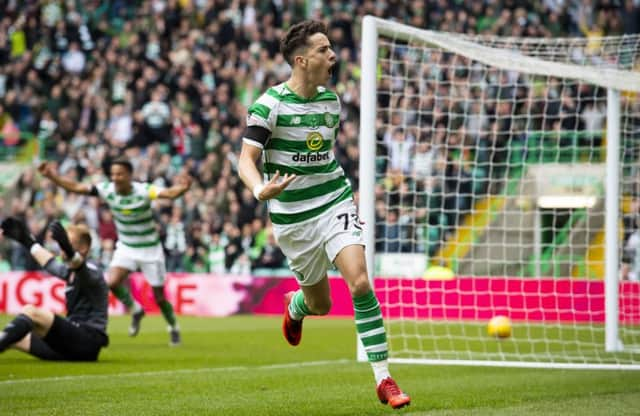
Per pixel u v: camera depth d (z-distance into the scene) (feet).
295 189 34.78
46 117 137.39
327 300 38.11
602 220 115.03
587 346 74.49
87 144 133.28
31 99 141.28
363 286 33.94
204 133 132.98
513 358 64.54
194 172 127.24
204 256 117.29
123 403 38.70
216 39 142.61
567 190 116.88
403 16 141.69
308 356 63.26
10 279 107.86
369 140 59.67
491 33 138.72
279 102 34.24
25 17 148.46
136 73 138.51
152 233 71.00
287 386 45.44
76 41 146.10
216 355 63.21
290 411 36.65
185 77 135.44
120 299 73.31
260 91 138.31
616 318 68.69
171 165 128.77
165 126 133.18
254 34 141.49
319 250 35.17
